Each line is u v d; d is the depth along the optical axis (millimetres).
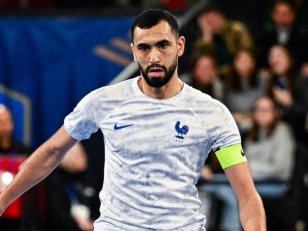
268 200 16422
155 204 8820
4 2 22234
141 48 8773
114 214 8961
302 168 16797
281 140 17828
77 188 17328
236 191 8984
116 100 9023
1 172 15383
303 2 20688
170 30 8750
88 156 19406
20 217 15594
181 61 20281
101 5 22578
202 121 8914
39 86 20594
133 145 8859
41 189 15852
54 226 15883
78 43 20469
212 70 18984
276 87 19172
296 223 16312
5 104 20641
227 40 20047
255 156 17953
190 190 8938
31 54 20609
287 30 20453
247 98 19172
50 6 22234
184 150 8859
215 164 17625
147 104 8930
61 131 9359
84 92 20500
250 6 21000
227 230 16531
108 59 20453
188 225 8906
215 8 20375
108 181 9062
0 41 20688
